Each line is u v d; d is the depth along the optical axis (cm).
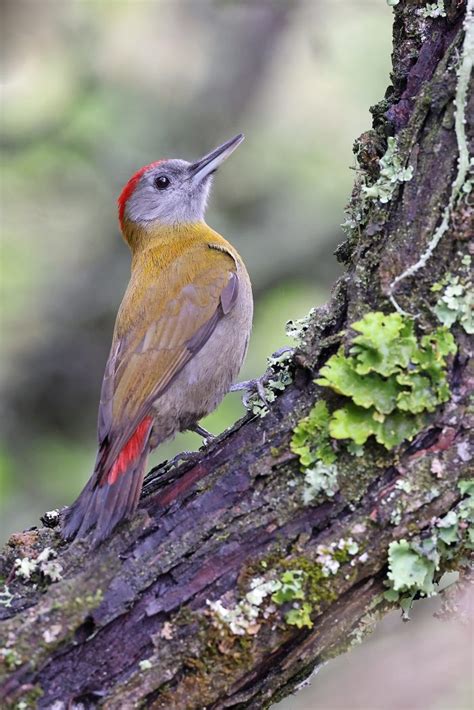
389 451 795
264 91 2134
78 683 772
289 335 918
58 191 2022
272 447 827
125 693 771
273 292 1933
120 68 2097
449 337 798
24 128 2014
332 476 799
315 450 810
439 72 843
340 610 794
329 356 842
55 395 1948
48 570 812
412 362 797
